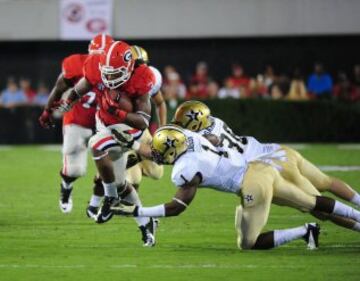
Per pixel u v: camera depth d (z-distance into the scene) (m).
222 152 17.80
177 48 49.91
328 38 49.28
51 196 27.17
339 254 18.14
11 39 48.44
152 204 25.83
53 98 21.66
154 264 17.27
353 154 37.84
